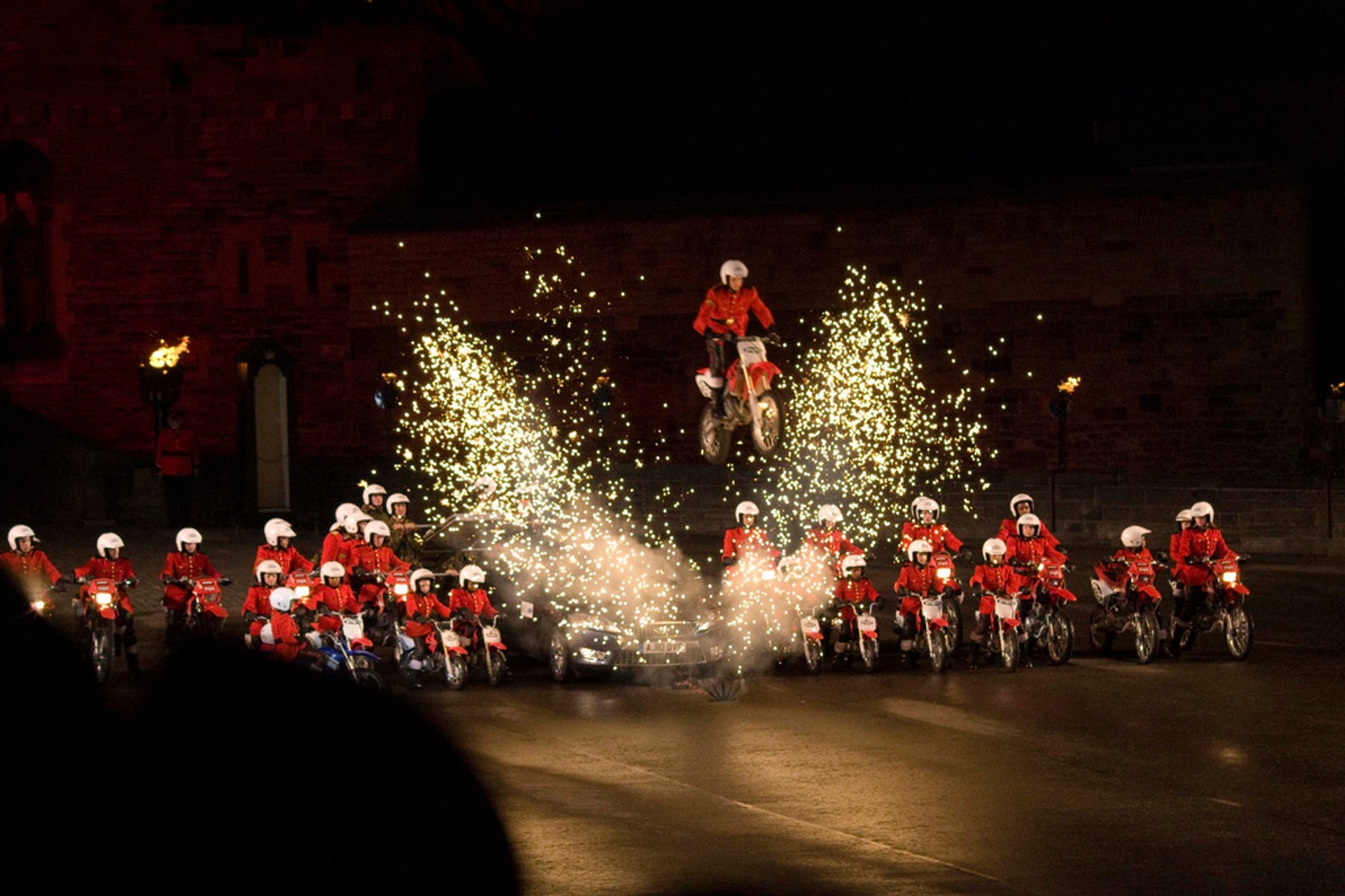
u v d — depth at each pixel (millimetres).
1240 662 40750
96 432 85438
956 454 73625
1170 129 75375
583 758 28547
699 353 77062
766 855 20422
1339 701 34406
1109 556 62875
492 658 38438
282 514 67562
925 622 40375
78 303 85438
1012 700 35250
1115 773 26781
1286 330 69438
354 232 82688
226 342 85250
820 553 42406
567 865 19609
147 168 85312
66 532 64812
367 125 85188
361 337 83000
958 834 22000
